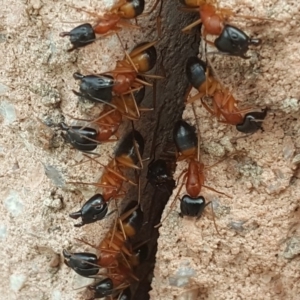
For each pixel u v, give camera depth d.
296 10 0.14
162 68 0.16
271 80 0.15
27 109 0.16
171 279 0.16
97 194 0.16
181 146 0.16
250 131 0.15
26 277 0.17
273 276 0.16
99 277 0.17
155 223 0.18
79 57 0.16
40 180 0.17
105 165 0.16
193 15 0.16
